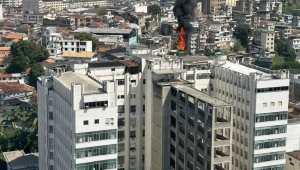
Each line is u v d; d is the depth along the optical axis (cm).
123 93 18225
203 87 19688
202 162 15912
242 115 17975
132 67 18388
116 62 18825
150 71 17862
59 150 17162
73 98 15212
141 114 18475
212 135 15350
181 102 16800
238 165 18288
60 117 16775
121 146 18362
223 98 19025
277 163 17762
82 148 15350
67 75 17362
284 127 17638
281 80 17338
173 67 18262
